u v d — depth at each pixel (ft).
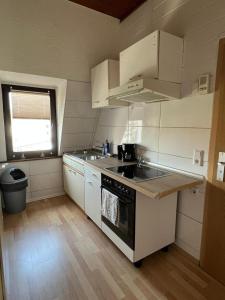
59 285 5.00
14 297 4.65
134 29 7.81
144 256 5.67
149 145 7.30
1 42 6.77
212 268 5.36
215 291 4.90
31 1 6.80
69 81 8.59
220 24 4.81
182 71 5.79
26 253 6.20
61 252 6.26
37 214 8.82
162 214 5.89
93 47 8.41
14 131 9.64
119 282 5.11
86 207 8.29
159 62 5.27
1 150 9.34
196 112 5.52
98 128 10.86
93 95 8.73
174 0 5.96
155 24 6.74
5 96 9.11
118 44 8.96
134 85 5.22
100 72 7.93
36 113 10.04
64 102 9.21
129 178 5.57
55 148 10.87
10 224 7.95
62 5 7.29
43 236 7.13
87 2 7.35
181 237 6.36
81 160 8.38
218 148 5.00
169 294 4.78
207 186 5.38
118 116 9.01
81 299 4.62
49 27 7.30
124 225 5.76
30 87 9.57
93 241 6.84
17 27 6.84
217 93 4.91
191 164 5.79
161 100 6.56
